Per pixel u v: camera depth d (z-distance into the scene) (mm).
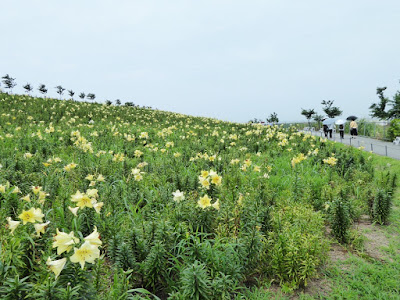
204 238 3830
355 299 3184
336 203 4742
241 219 4090
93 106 27609
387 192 6223
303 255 3418
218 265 3111
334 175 8172
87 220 3838
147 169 7715
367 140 24844
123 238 3344
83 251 2135
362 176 8148
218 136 15805
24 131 12516
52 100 27062
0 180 4938
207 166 8234
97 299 2361
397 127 23656
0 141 10070
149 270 3006
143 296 3012
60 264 2098
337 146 15062
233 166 8141
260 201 4758
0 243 2822
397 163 11148
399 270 3807
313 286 3449
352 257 4102
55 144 10758
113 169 7191
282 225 4176
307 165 9742
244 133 18500
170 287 2994
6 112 17625
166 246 3229
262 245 3559
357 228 4855
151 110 31672
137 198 5066
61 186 5367
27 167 6406
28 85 34375
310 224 4320
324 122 30484
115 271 2904
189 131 16859
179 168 7688
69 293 2113
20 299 2186
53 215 3750
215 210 4113
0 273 2381
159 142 13227
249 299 3064
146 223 3777
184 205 4254
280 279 3504
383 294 3248
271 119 52844
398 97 29312
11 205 4035
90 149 8617
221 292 2746
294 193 6383
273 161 10141
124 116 22891
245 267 3389
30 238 2838
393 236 4992
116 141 12477
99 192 5191
